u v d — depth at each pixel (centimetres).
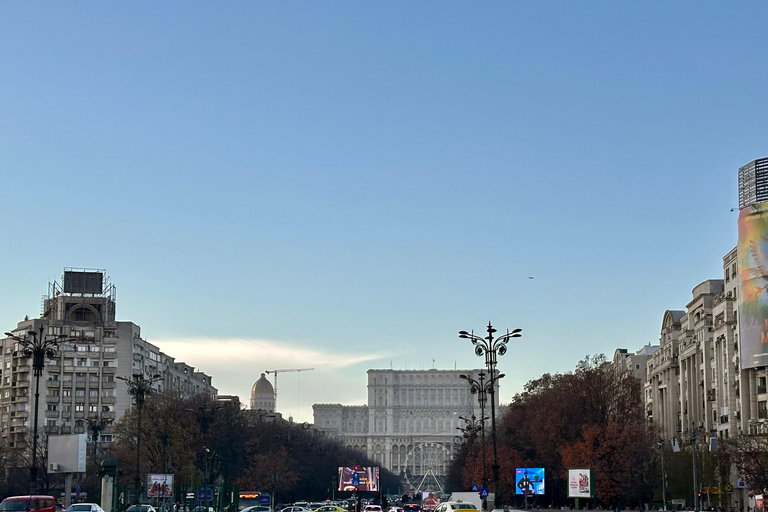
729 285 17288
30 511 7925
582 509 16562
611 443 15275
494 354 10594
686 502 16600
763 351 15600
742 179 17225
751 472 12875
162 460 17350
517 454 18700
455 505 10675
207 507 14150
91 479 17788
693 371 19212
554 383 18100
